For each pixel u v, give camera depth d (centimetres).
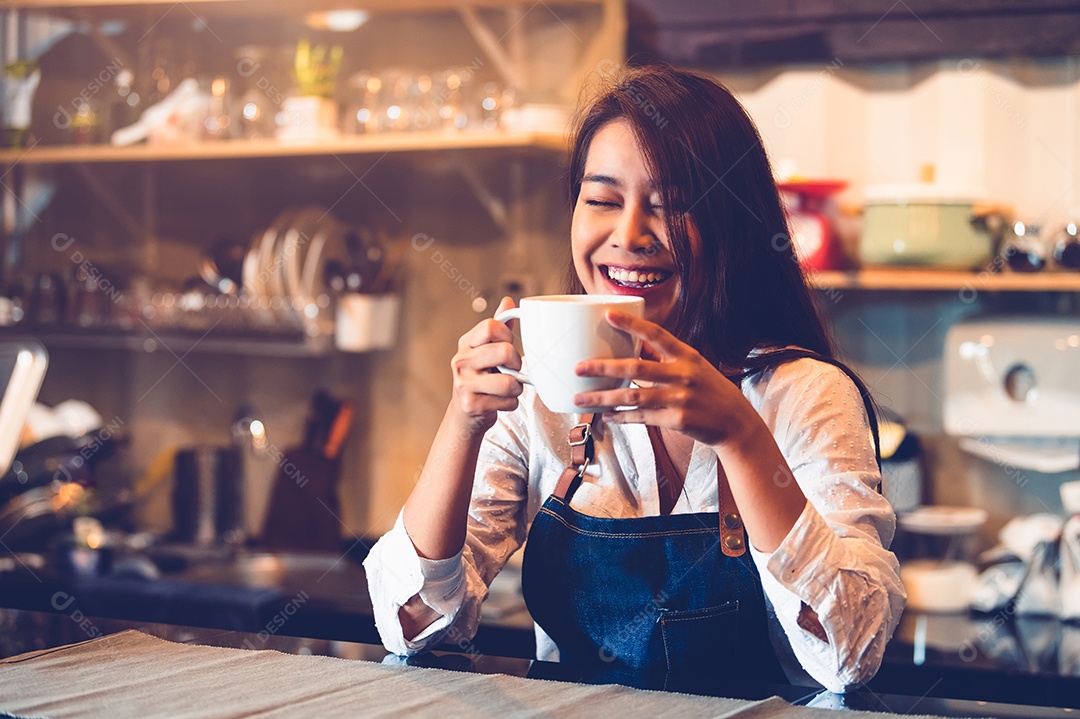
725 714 75
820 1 226
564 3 237
